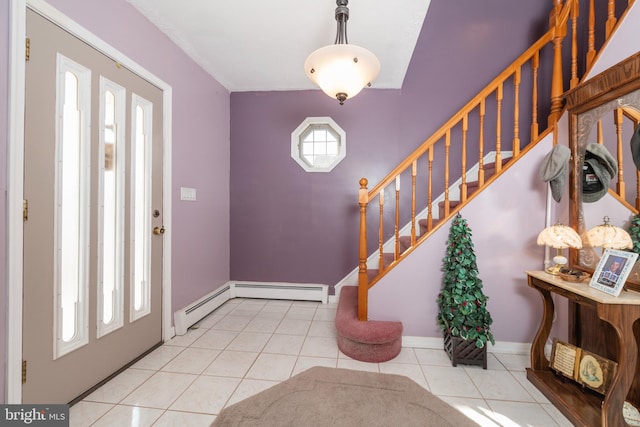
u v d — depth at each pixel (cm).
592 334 164
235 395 159
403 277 216
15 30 123
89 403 151
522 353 206
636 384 143
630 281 139
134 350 194
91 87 161
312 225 329
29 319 130
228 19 206
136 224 198
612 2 177
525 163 203
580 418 135
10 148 122
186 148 250
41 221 135
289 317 277
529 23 284
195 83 264
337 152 331
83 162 156
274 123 331
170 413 144
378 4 191
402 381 171
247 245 338
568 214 185
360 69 170
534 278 174
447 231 211
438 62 302
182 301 246
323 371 182
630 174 144
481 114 208
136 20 192
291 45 239
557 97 197
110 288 177
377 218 317
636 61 134
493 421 140
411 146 310
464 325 190
